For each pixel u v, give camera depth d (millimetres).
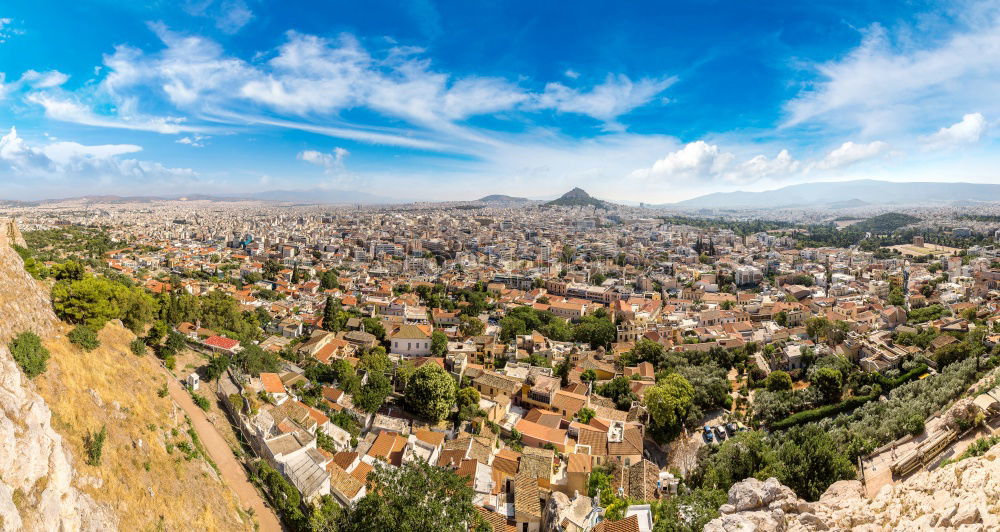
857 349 136125
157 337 86125
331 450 72750
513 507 69562
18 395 38250
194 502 50469
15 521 31766
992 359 101000
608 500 70250
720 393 116938
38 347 49812
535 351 140625
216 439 65688
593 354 146875
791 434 84688
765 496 48094
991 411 57469
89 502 39656
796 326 180750
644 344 142500
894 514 39562
